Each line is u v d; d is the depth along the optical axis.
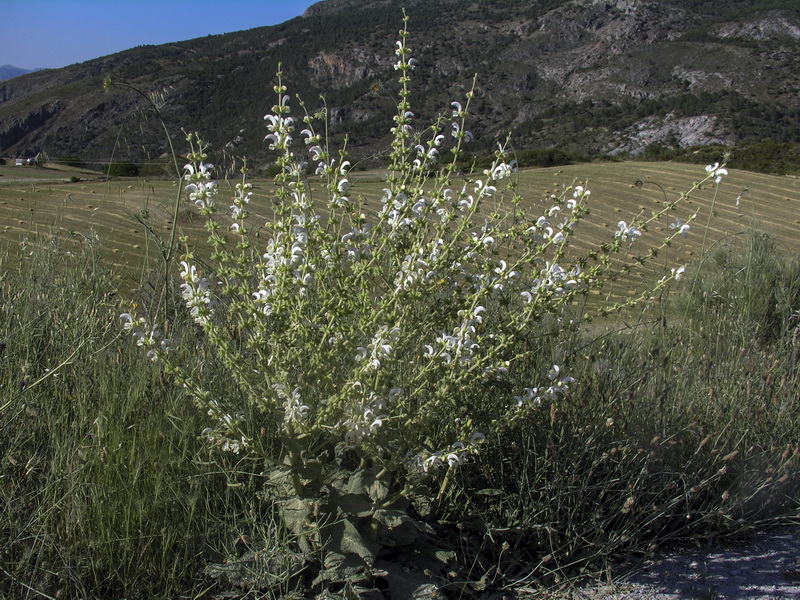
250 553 2.48
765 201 25.45
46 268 3.89
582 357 3.79
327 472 2.75
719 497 3.31
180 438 2.67
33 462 2.48
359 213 2.73
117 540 2.35
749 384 4.01
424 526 2.65
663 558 3.10
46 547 2.30
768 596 2.77
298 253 2.52
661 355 4.32
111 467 2.42
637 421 3.38
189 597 2.36
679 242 13.17
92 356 2.97
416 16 132.38
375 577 2.62
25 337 3.03
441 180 2.78
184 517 2.51
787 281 6.73
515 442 3.05
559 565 2.91
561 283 2.68
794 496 3.53
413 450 2.68
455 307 2.74
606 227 13.52
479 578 2.83
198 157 2.51
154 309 3.61
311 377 2.55
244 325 2.55
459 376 2.54
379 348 2.36
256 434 2.77
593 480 3.18
